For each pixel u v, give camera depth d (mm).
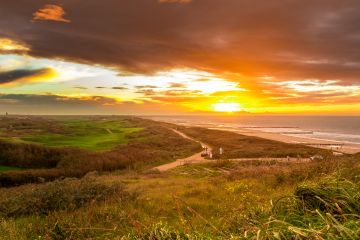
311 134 164375
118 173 45812
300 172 14711
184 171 38188
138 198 13734
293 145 78000
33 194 12617
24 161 52125
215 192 14961
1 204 12234
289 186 13359
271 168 23750
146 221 9102
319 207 3994
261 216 4469
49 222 9305
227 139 96812
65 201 12000
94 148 66250
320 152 58281
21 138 81125
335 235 2811
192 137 112000
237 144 84375
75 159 50938
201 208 11281
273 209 4305
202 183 20625
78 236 7410
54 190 12852
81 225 8625
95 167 48750
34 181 41156
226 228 4594
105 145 72000
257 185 15164
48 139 82688
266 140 91188
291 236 3002
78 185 14016
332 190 4164
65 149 56125
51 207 11570
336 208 3764
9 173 40625
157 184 23906
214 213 10211
